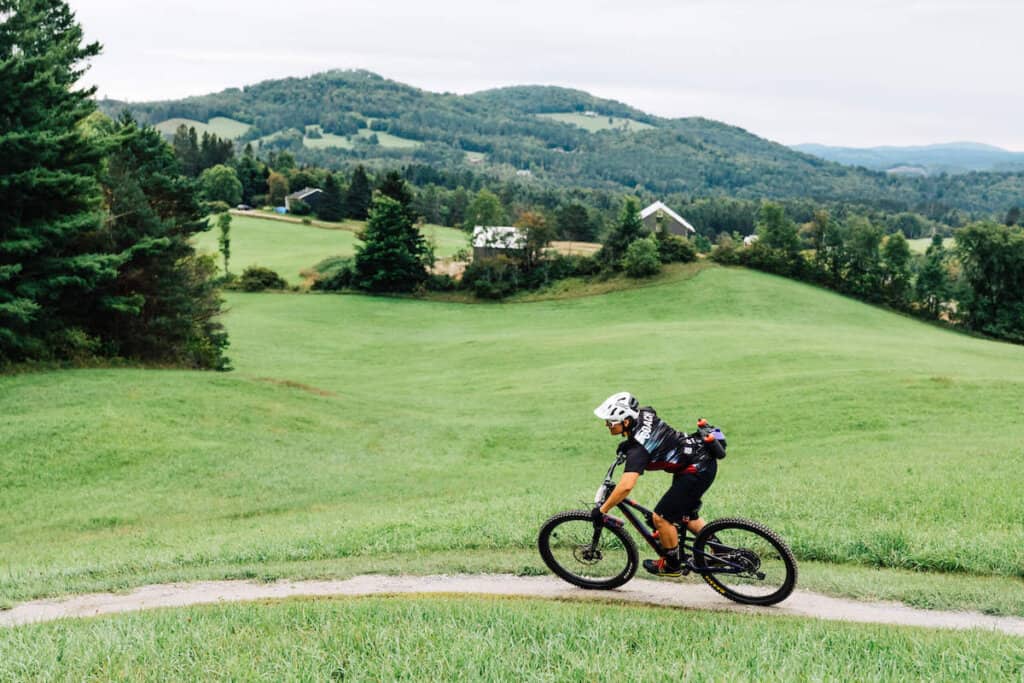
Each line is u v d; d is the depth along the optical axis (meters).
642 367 51.41
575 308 93.38
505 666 6.11
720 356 52.78
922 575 9.84
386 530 13.59
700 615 7.88
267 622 7.57
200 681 5.98
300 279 113.88
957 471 16.44
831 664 6.11
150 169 49.00
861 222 103.38
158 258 46.19
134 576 11.40
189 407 32.50
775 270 103.44
